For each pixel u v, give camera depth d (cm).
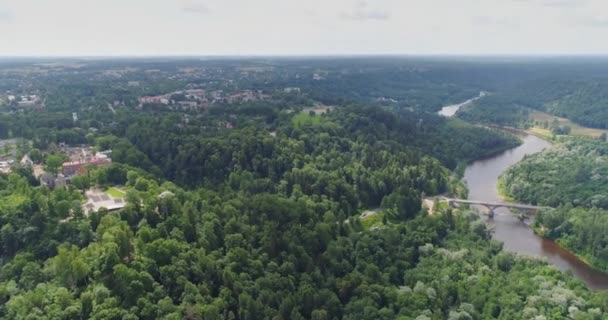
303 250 19112
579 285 18612
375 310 16762
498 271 19925
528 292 18012
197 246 17700
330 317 16738
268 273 17600
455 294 18150
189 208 19012
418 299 17575
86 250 15712
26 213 17888
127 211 18200
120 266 14525
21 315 13425
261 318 15625
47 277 15175
